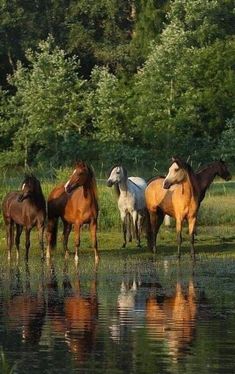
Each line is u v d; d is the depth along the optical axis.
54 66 57.06
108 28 69.25
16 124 57.22
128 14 70.25
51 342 13.17
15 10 68.19
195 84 55.78
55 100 56.03
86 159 54.25
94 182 22.77
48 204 23.55
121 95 55.72
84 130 57.41
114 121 55.31
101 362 12.04
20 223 23.23
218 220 30.05
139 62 66.00
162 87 55.19
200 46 59.44
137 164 52.12
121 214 26.30
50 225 23.59
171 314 15.27
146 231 25.36
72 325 14.34
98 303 16.41
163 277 20.00
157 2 67.19
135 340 13.27
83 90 57.28
